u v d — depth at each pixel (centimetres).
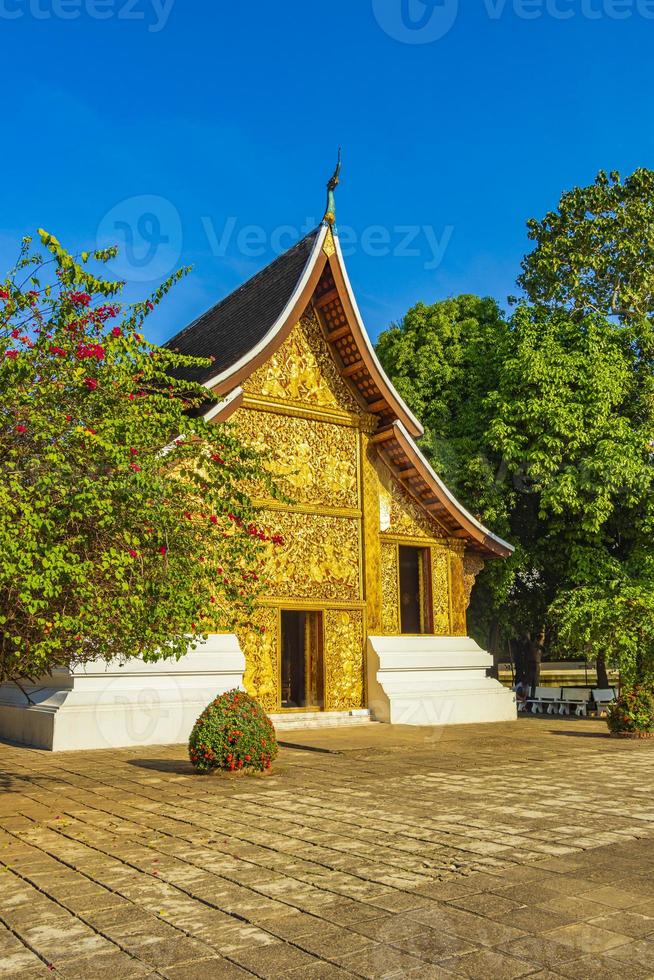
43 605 667
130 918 517
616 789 984
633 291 2477
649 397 2225
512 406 2169
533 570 2467
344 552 1900
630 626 2047
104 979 425
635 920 505
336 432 1941
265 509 1769
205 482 898
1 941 480
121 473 742
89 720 1424
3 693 1666
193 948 466
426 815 828
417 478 2006
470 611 2595
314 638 1861
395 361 2605
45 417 736
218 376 1711
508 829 758
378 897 553
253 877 604
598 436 2133
